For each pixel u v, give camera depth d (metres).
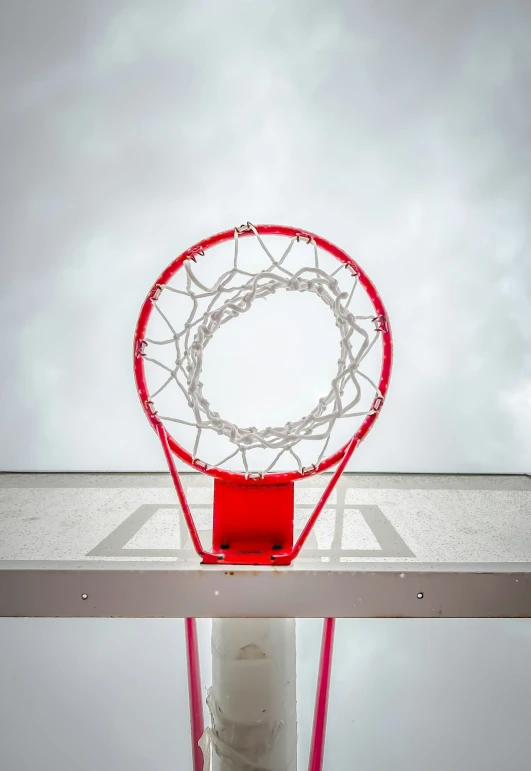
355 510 1.34
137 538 1.09
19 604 0.85
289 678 1.00
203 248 0.89
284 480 0.91
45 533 1.13
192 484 1.61
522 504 1.40
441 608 0.84
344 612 0.83
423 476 1.69
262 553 0.89
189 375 0.87
